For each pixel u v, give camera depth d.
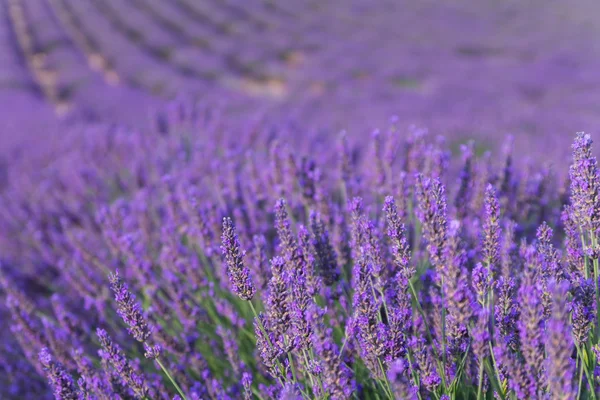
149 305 3.13
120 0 36.75
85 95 19.69
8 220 6.04
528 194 3.25
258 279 2.48
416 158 3.32
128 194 6.03
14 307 2.78
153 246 4.04
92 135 7.78
